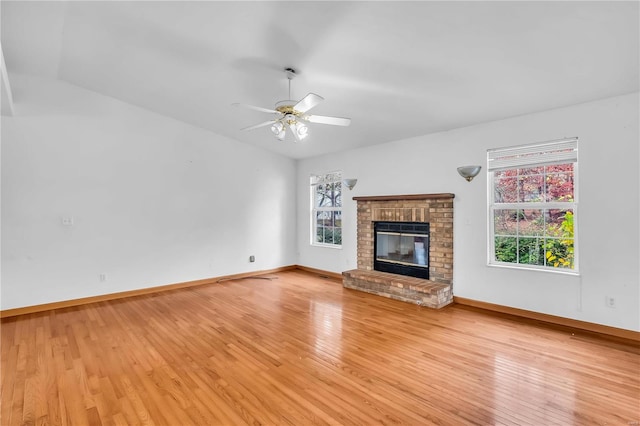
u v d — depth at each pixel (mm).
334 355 2930
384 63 3062
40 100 4266
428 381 2486
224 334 3428
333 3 2334
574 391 2340
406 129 4695
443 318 3879
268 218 6656
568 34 2371
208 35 2994
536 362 2771
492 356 2889
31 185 4215
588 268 3439
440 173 4664
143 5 2684
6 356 2932
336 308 4293
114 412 2135
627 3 2016
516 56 2715
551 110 3670
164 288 5297
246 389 2395
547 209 3799
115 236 4844
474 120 4160
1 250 4035
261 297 4844
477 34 2482
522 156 3928
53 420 2055
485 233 4215
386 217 5289
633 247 3180
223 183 5984
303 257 6996
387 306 4363
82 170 4570
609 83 3018
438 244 4652
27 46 3490
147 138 5121
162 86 4254
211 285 5617
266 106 4520
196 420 2055
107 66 3869
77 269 4535
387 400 2250
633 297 3191
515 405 2184
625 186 3213
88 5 2760
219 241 5945
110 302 4633
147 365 2758
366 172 5695
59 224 4406
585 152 3439
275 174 6762
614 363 2744
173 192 5398
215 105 4691
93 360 2852
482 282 4250
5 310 4039
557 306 3654
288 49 3031
